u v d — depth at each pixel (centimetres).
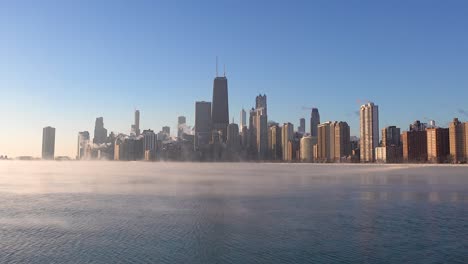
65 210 7194
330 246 4641
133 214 6712
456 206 7706
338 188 11819
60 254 4350
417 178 17062
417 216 6544
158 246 4641
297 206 7650
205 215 6581
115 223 5906
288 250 4456
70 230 5466
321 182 14538
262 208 7388
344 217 6431
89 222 6006
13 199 8900
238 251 4438
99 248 4547
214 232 5300
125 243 4756
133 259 4162
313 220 6147
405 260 4153
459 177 17800
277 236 5088
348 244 4722
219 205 7788
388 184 13400
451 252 4406
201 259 4150
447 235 5150
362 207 7556
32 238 5012
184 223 5906
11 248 4562
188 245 4666
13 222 6019
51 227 5669
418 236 5109
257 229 5516
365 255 4297
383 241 4850
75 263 4053
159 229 5522
